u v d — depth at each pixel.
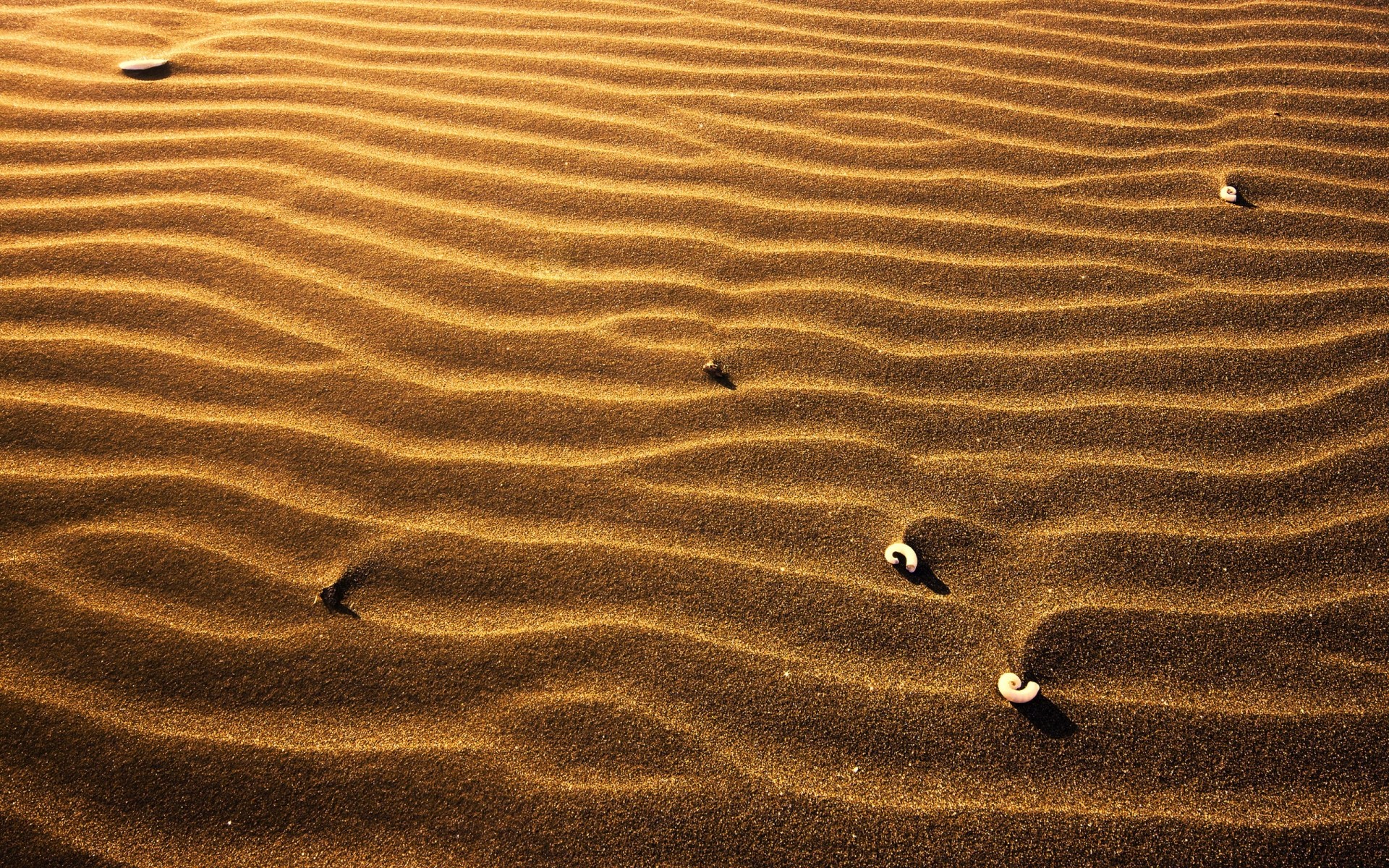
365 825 1.42
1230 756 1.48
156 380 2.00
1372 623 1.63
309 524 1.77
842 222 2.43
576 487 1.84
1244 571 1.71
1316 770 1.47
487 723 1.52
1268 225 2.39
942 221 2.43
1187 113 2.78
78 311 2.13
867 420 1.96
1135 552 1.74
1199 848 1.39
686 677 1.57
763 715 1.53
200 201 2.45
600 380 2.04
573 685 1.57
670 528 1.78
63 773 1.45
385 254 2.33
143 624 1.62
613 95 2.88
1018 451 1.90
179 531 1.75
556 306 2.21
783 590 1.69
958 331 2.14
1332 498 1.80
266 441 1.90
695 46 3.10
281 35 3.12
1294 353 2.07
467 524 1.78
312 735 1.50
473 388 2.02
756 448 1.91
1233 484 1.83
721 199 2.50
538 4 3.30
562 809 1.43
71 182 2.48
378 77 2.93
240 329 2.12
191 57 2.99
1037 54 3.04
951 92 2.88
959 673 1.59
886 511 1.81
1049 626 1.64
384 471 1.86
